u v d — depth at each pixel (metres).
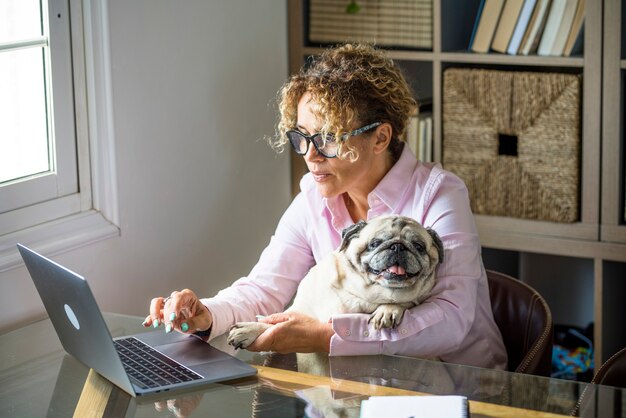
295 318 1.65
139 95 2.29
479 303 1.83
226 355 1.62
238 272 2.72
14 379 1.60
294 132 1.79
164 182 2.40
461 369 1.55
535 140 2.54
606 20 2.40
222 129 2.59
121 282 2.30
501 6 2.59
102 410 1.44
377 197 1.83
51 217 2.14
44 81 2.14
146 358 1.61
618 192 2.47
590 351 2.74
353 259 1.66
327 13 2.81
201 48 2.47
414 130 2.75
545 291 3.05
